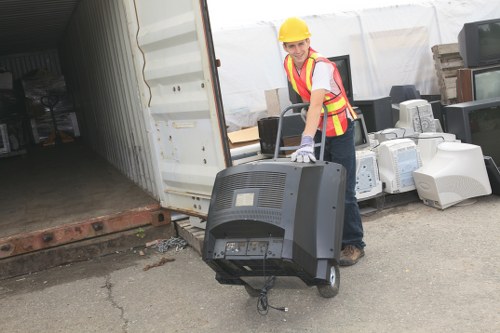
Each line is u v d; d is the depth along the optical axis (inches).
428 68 390.9
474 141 201.9
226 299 137.9
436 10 389.4
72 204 226.8
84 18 322.0
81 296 154.6
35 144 532.4
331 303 127.1
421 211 193.0
